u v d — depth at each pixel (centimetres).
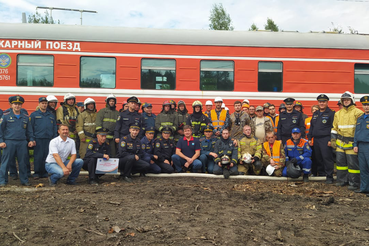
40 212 486
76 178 781
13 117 704
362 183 697
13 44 962
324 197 645
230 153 836
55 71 966
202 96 1004
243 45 1020
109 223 442
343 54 1053
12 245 366
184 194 626
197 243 382
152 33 1001
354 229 453
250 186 725
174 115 901
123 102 966
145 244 376
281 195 646
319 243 396
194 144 855
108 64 984
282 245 385
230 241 391
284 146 855
